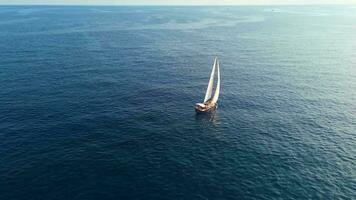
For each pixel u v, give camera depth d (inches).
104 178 2118.6
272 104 3612.2
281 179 2151.8
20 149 2459.4
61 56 5807.1
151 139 2696.9
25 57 5625.0
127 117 3154.5
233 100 3715.6
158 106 3486.7
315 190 2046.0
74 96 3708.2
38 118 3058.6
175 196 1958.7
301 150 2556.6
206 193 1991.9
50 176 2122.3
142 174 2174.0
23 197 1913.1
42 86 4033.0
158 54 6353.3
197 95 3897.6
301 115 3299.7
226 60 5935.0
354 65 5634.8
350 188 2079.2
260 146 2610.7
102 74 4699.8
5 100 3503.9
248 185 2078.0
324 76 4862.2
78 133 2765.7
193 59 5969.5
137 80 4463.6
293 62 5816.9
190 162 2342.5
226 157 2422.5
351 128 3002.0
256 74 4923.7
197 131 2874.0
